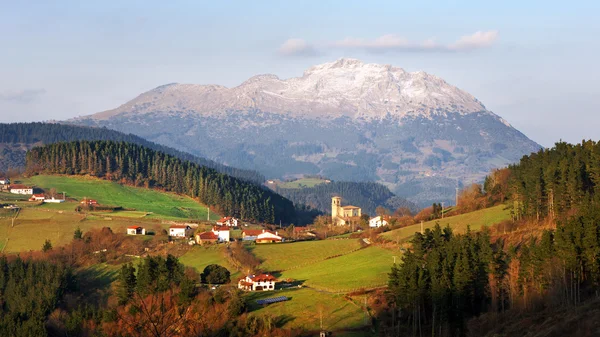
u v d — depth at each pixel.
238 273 198.88
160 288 162.62
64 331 163.88
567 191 183.00
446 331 135.88
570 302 131.75
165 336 57.16
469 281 142.88
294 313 155.88
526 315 133.88
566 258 137.75
